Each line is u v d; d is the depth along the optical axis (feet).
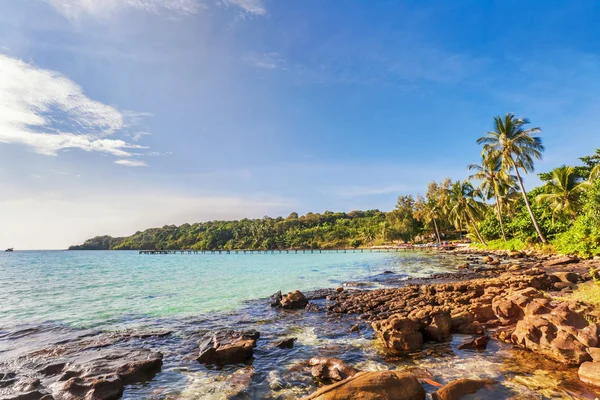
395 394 22.04
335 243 425.69
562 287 61.57
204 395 26.43
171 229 644.27
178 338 42.04
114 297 73.15
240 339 37.01
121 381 28.14
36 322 51.06
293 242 451.53
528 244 158.20
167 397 26.21
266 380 28.86
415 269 125.80
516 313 41.34
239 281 100.94
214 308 60.18
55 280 110.01
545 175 170.09
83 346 38.42
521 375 26.86
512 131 147.84
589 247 101.04
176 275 123.44
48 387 26.73
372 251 310.04
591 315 35.63
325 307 58.44
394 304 55.93
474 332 38.55
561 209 140.05
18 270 161.27
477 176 188.44
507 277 65.57
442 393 23.27
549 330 31.73
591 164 154.30
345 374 27.84
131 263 221.25
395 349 34.65
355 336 41.27
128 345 39.24
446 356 32.40
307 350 36.50
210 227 606.14
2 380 28.27
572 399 22.65
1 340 41.47
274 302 62.54
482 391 23.84
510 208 207.62
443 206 277.85
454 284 63.77
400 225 362.53
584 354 27.91
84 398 24.94
